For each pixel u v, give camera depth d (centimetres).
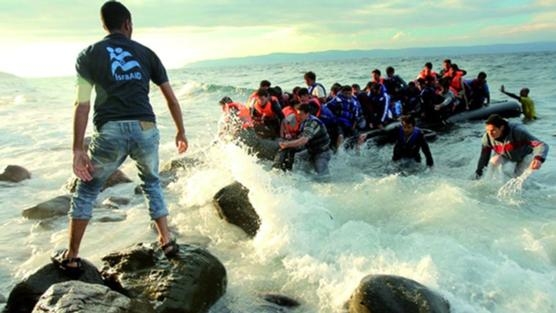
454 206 600
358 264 454
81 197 389
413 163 907
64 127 1388
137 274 403
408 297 364
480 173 769
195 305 381
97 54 371
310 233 521
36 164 927
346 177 848
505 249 484
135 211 640
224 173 705
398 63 9081
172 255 412
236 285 438
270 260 490
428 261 432
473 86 1479
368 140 1083
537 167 699
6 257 497
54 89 3531
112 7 390
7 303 384
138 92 382
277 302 409
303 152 927
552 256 471
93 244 527
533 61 6075
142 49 395
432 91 1330
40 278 385
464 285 409
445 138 1183
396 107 1270
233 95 2295
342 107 1060
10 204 681
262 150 937
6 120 1570
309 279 443
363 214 605
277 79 4972
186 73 9594
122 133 375
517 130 724
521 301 390
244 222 559
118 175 784
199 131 1304
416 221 568
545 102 1892
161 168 850
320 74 5241
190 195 676
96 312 315
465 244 500
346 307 395
